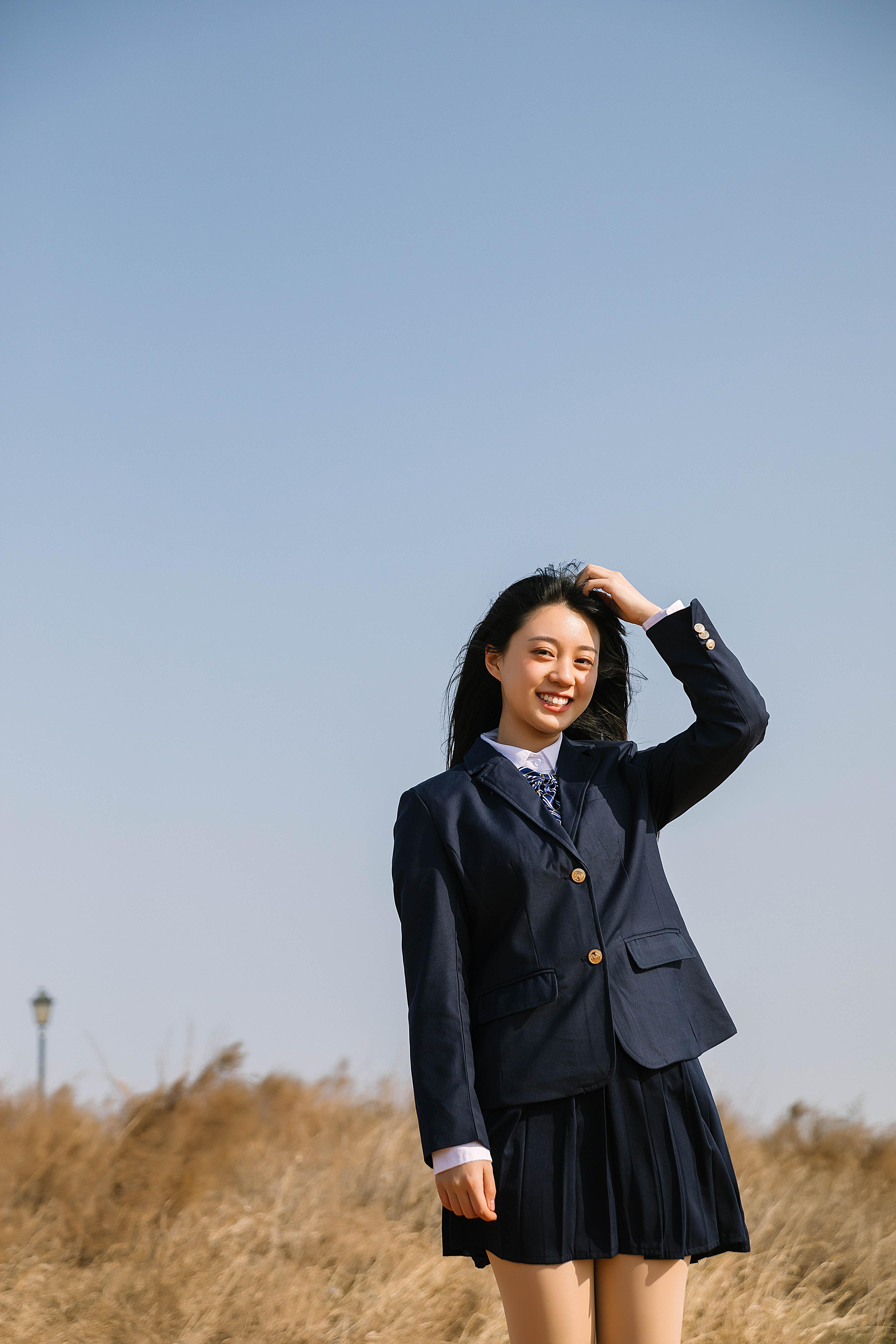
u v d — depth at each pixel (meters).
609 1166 2.38
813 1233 5.41
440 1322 4.17
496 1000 2.49
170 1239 4.66
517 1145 2.40
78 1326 3.99
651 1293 2.36
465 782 2.71
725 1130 7.11
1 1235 4.70
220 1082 5.72
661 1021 2.46
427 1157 2.39
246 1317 4.10
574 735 3.15
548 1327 2.35
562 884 2.52
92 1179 5.03
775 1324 4.19
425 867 2.59
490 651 2.92
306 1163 6.12
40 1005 8.70
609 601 2.94
